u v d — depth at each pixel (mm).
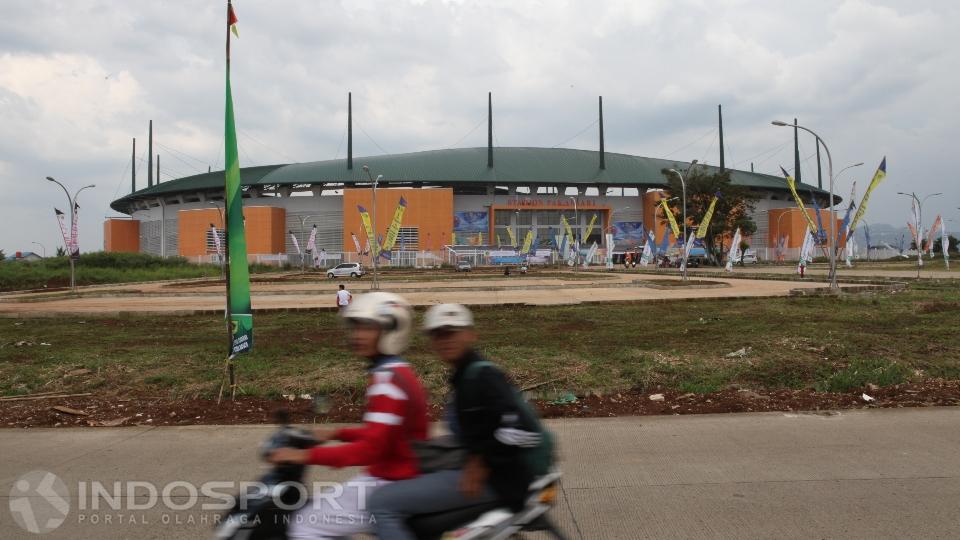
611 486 5105
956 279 35500
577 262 65500
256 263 87812
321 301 27719
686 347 11586
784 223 110875
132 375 9820
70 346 13742
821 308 19766
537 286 35031
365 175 107625
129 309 23297
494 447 2922
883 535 4137
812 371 9305
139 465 5820
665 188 107188
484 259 90062
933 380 9023
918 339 11969
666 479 5254
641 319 17781
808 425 6840
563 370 9703
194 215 101625
